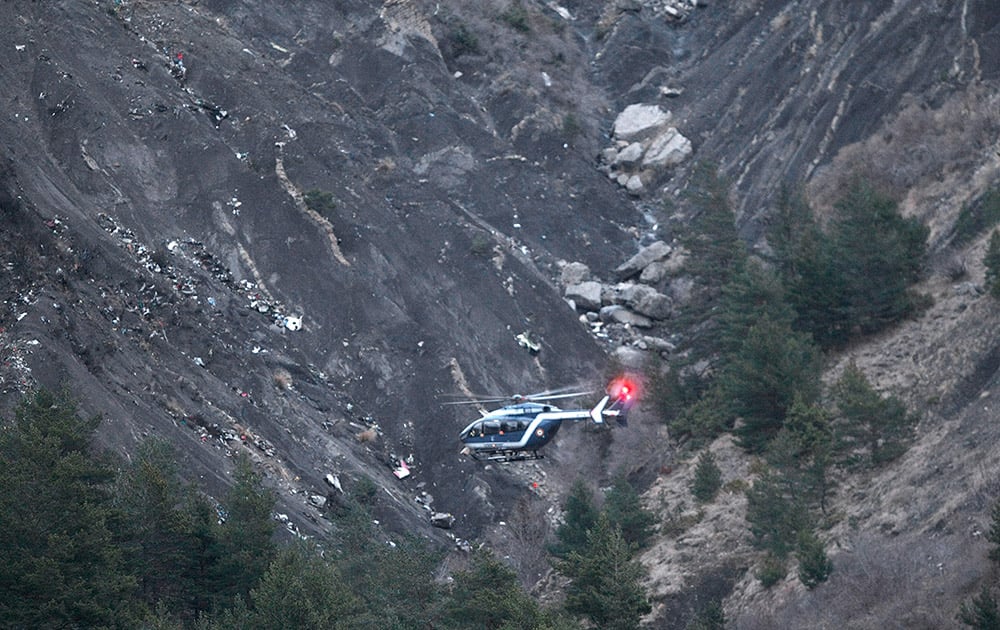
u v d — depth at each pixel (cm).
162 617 16138
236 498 19362
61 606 15800
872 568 18975
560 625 15988
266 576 16275
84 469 17562
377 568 19188
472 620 17175
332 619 16050
